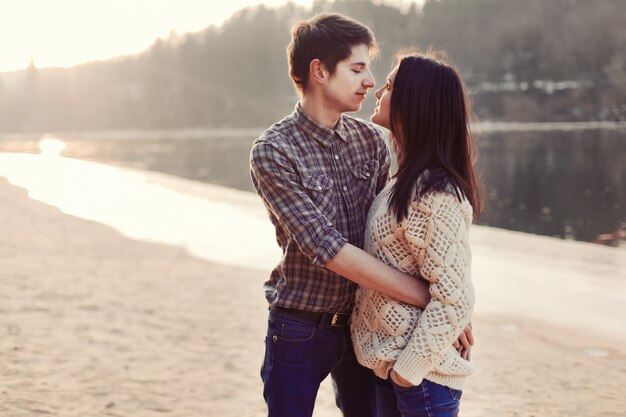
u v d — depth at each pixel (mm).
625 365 5488
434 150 2068
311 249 2090
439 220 1989
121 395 4184
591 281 9352
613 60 67375
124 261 10008
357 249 2080
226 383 4609
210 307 7109
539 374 5238
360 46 2230
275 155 2164
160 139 105125
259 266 10094
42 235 12422
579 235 14906
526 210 19328
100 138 121875
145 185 27078
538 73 77500
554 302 8078
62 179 29453
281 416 2275
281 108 134500
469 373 2111
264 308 7176
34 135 149375
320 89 2238
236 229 14602
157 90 155500
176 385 4500
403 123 2113
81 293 7316
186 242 12539
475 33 85188
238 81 144250
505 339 6406
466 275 2002
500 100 77125
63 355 4949
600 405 4488
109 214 17109
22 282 7684
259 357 5309
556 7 78500
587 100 70125
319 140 2250
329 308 2264
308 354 2275
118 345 5375
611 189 23438
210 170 39219
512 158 37031
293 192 2135
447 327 1979
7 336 5320
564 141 47844
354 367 2430
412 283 2076
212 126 135125
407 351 2004
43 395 4031
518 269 10242
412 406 2076
